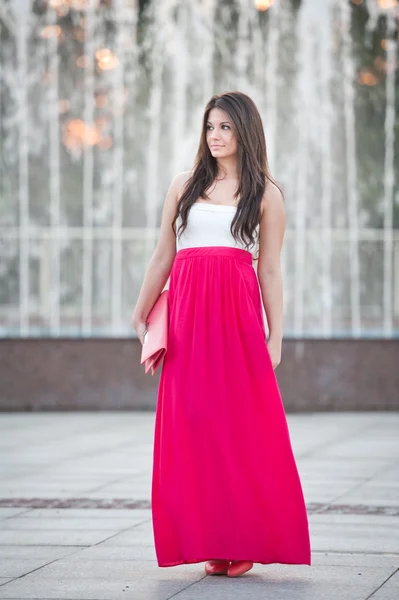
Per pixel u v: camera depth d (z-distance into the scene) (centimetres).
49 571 643
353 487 941
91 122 1889
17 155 1881
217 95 659
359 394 1645
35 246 1862
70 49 1894
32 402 1652
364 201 1888
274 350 655
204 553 623
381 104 1895
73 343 1656
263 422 632
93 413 1630
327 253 1875
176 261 659
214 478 627
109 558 679
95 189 1881
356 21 1898
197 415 631
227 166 658
